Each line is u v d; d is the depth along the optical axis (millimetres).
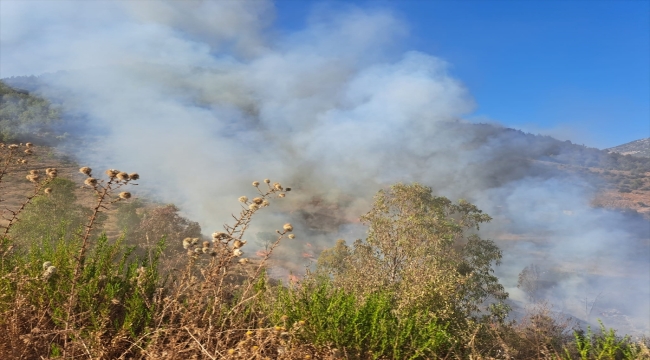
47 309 2684
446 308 4465
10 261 3344
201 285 3031
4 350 2422
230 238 2971
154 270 3562
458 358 3117
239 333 2922
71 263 3195
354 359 3039
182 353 2586
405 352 3082
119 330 2725
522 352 4414
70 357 2355
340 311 3219
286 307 3340
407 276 5316
